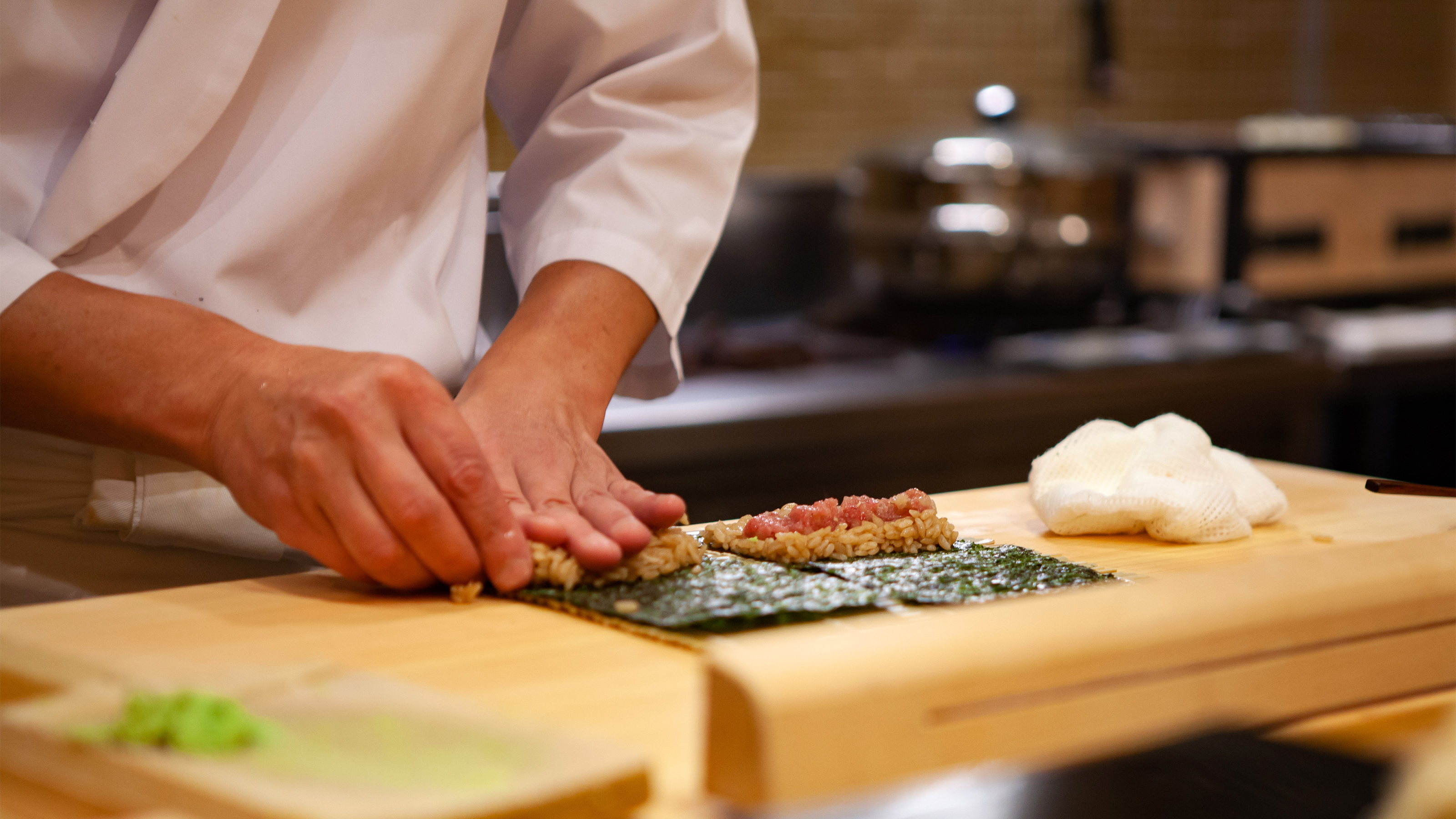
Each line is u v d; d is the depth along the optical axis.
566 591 1.20
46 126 1.31
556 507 1.24
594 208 1.37
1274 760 1.03
